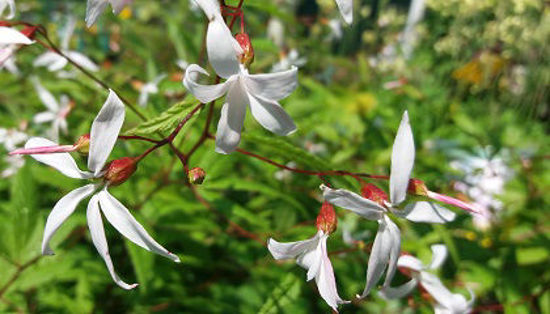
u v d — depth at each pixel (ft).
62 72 0.48
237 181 0.39
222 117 0.22
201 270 0.48
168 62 0.72
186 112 0.25
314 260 0.25
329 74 0.92
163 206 0.39
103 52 0.89
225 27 0.20
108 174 0.24
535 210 0.55
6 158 0.52
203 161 0.38
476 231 0.52
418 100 0.84
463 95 1.31
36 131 0.55
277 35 0.81
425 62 1.47
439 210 0.25
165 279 0.43
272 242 0.24
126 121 0.42
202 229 0.42
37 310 0.39
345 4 0.22
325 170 0.31
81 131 0.43
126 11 1.05
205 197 0.38
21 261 0.37
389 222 0.24
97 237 0.23
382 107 0.76
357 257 0.43
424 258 0.42
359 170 0.56
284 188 0.47
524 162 0.62
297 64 0.65
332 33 0.94
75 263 0.42
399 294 0.30
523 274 0.47
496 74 1.15
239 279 0.48
